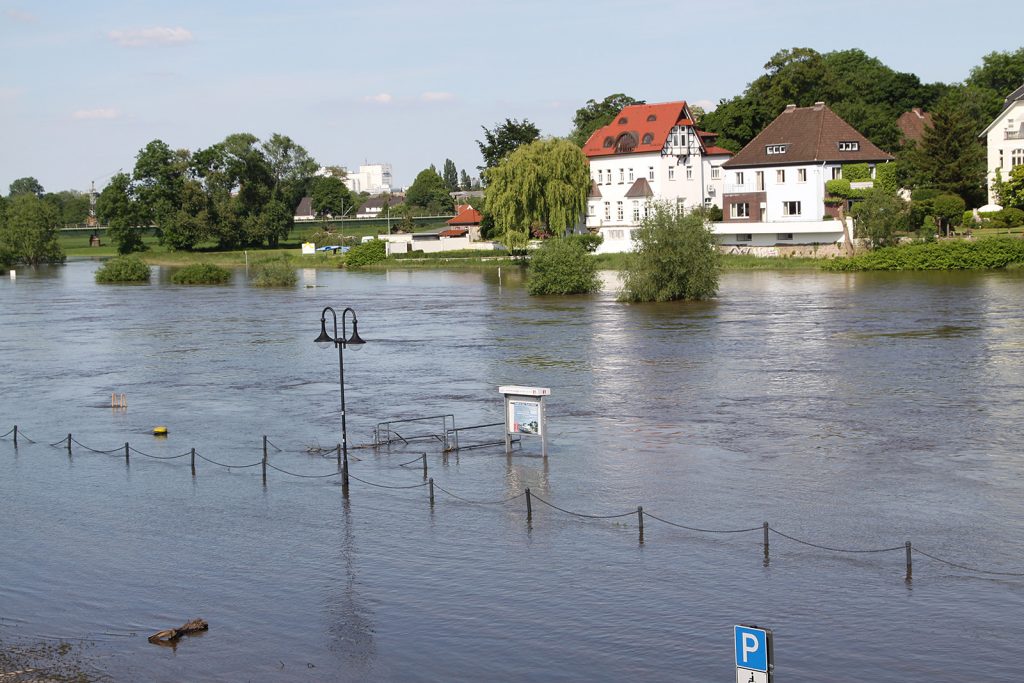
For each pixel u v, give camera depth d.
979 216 119.94
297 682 22.11
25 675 22.70
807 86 165.00
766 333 68.94
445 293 110.56
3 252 179.50
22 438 45.56
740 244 133.62
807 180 132.12
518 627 24.22
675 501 33.09
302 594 26.64
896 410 45.16
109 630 24.97
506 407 39.62
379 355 66.31
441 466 38.47
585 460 38.53
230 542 30.73
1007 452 37.81
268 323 87.00
